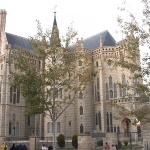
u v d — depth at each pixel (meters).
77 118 69.19
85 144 36.66
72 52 37.75
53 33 37.09
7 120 67.88
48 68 39.19
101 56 70.81
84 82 38.56
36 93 34.03
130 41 26.08
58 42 36.81
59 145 52.16
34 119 75.81
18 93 72.75
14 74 34.78
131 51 26.30
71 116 68.75
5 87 69.50
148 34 25.03
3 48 72.75
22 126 71.69
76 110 69.62
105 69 70.50
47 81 34.81
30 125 75.06
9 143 55.59
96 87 71.19
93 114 70.38
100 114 68.56
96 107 70.12
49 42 37.09
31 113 34.38
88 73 37.47
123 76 67.56
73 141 49.66
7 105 68.56
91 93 71.50
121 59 27.44
